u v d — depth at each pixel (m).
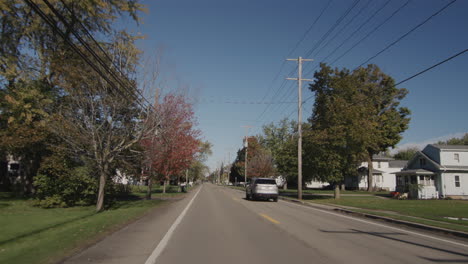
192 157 27.95
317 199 30.06
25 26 18.91
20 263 5.99
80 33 19.03
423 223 12.49
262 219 13.73
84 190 18.03
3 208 16.38
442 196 34.91
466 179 35.56
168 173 26.27
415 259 6.96
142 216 14.26
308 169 30.88
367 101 38.25
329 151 28.06
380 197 35.06
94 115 16.25
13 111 17.56
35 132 17.53
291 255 7.22
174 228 10.89
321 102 44.72
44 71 19.25
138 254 7.07
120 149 16.67
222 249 7.77
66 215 13.98
